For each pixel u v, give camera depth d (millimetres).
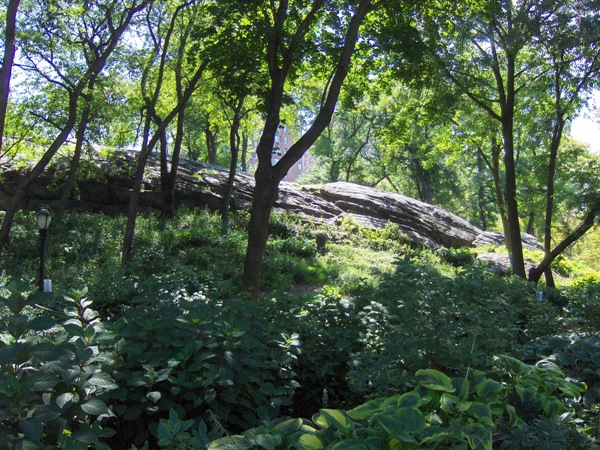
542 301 6668
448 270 21062
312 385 5070
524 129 22781
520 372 3506
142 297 4754
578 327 6688
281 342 4617
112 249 17844
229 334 4016
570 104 18703
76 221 20156
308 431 2668
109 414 2938
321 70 16766
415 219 28000
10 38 13148
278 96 14125
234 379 3936
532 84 19141
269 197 13711
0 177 21109
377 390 3895
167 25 19328
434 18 16797
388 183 55500
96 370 3105
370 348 4781
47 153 16250
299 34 14016
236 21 14375
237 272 15664
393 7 15148
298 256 19875
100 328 3615
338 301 5707
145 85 20125
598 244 31484
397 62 15383
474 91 19688
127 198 23172
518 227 18781
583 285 10453
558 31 16219
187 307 4684
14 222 19406
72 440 2697
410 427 2396
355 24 13883
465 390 2879
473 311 4363
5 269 14156
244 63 14070
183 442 2711
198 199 24266
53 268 15469
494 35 17891
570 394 3279
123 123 20359
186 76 20344
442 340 4055
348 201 28172
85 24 17375
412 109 19031
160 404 3668
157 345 3906
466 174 47031
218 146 43281
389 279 4602
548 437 2725
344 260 19688
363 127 44688
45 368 2906
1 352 2768
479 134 23000
